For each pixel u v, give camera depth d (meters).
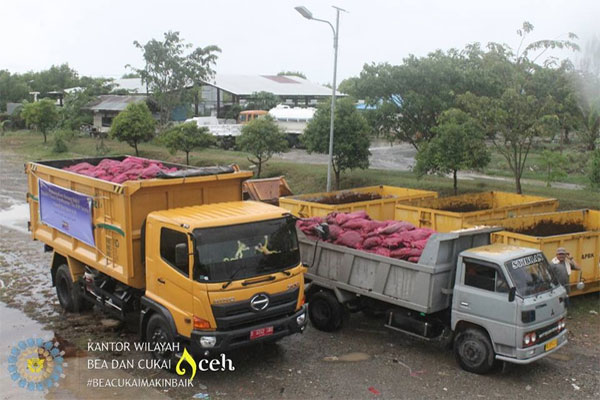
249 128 29.78
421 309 8.98
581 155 22.98
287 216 8.91
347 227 10.64
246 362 9.30
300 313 8.94
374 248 9.98
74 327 10.77
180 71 47.38
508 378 8.60
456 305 8.82
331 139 23.28
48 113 49.50
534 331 8.27
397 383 8.48
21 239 17.72
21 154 45.16
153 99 48.81
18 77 83.88
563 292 8.91
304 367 9.09
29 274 14.16
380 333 10.57
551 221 13.45
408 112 27.14
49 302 12.19
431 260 8.89
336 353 9.63
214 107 59.41
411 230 10.09
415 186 25.56
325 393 8.18
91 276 10.56
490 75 21.95
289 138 41.44
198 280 8.00
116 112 49.62
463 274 8.77
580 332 10.44
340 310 10.45
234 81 58.91
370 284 9.81
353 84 27.73
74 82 83.19
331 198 17.05
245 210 9.02
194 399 8.02
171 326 8.41
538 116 19.33
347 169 30.16
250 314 8.26
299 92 58.81
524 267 8.56
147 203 9.33
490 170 29.58
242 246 8.37
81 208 10.41
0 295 12.58
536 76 19.14
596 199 21.59
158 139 37.56
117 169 11.76
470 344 8.72
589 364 9.11
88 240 10.30
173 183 9.45
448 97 25.70
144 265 9.31
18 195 26.19
